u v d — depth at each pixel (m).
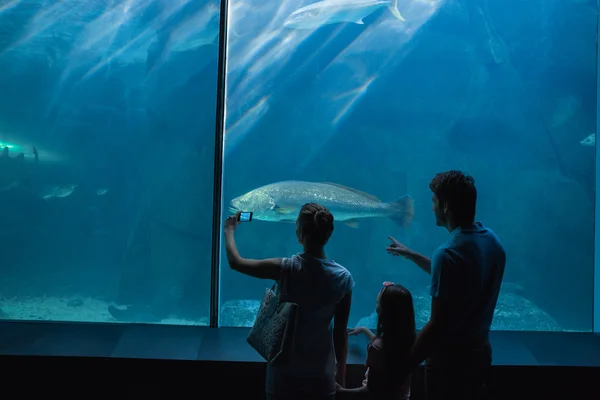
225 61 4.15
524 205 14.45
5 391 2.86
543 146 14.23
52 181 17.91
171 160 16.91
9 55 15.80
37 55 15.95
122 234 18.55
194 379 2.84
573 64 13.66
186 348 3.04
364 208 4.46
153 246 12.38
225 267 18.50
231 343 3.16
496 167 15.24
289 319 2.11
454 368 2.04
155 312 12.55
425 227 17.33
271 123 19.62
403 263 17.55
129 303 12.94
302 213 2.21
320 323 2.15
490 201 15.09
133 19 14.84
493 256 2.04
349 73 18.19
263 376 2.81
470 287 1.96
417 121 17.52
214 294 3.80
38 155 17.62
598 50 6.68
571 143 13.67
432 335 1.95
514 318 7.97
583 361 2.83
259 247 17.25
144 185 17.58
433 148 17.22
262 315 2.20
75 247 18.58
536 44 14.36
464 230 2.06
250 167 20.52
